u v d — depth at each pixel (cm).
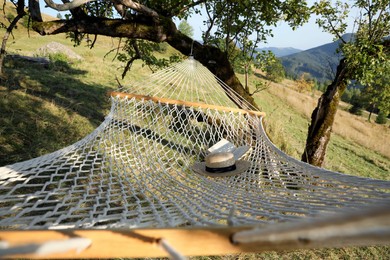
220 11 891
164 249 84
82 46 2980
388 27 796
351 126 2819
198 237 86
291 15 862
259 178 360
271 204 213
